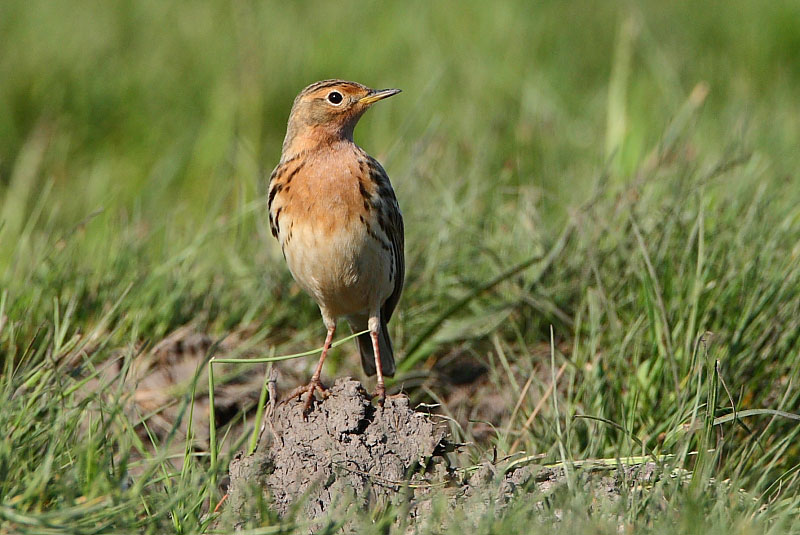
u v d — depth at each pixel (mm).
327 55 19422
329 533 7453
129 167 17297
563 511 7379
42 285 11570
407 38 20031
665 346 10148
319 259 9844
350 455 8477
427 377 11664
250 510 7715
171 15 21016
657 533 7098
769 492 8539
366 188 9844
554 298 11922
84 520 7176
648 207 12305
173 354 11711
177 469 9375
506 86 18375
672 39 19766
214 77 18984
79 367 9625
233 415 11156
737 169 12820
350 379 8805
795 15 20188
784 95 17516
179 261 12352
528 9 21141
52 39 19750
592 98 18156
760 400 9977
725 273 10852
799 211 12148
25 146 17094
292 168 9961
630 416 9586
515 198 14578
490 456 8977
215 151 17219
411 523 7828
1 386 8508
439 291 12578
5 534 6992
